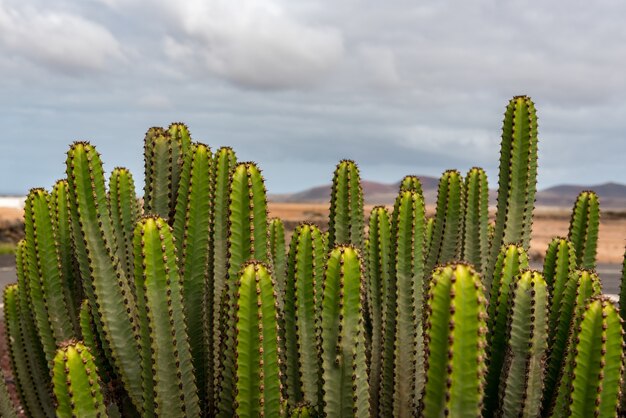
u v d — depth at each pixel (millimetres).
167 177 3629
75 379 2311
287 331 2941
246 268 2438
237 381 2430
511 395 2686
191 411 2787
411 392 3184
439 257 4070
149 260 2633
